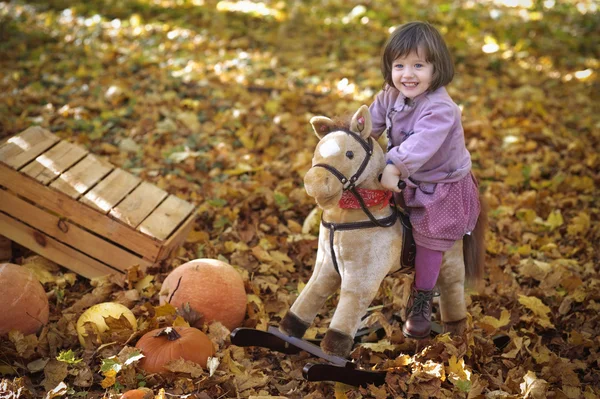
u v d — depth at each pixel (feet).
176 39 32.68
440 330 13.47
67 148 15.66
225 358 12.17
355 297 11.34
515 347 13.55
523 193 20.51
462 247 12.40
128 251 14.62
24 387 11.20
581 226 18.51
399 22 38.22
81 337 12.66
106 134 22.50
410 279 12.95
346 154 10.69
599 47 35.86
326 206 10.66
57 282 14.61
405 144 10.93
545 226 18.79
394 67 11.28
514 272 16.87
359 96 26.96
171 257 15.25
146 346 11.90
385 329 13.32
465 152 11.78
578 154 23.16
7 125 22.04
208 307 13.07
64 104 24.38
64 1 37.32
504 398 11.57
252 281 15.44
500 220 18.84
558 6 44.27
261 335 12.41
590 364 13.53
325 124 11.24
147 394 10.90
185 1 39.40
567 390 12.35
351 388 11.93
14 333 12.20
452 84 28.99
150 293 14.20
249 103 25.57
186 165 20.67
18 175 14.21
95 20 34.35
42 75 26.86
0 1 36.06
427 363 11.95
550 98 28.12
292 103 25.41
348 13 39.70
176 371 11.50
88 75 27.12
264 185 19.97
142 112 24.12
